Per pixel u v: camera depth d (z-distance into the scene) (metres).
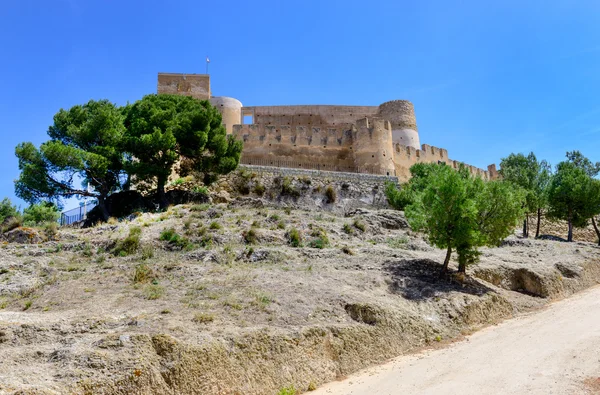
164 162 26.38
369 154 44.69
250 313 10.79
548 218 36.09
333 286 13.58
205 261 15.40
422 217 17.56
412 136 58.59
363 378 9.93
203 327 9.55
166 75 54.16
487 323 14.69
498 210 17.62
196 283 12.91
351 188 35.19
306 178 34.06
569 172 35.84
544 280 18.70
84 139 27.73
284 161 43.97
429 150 52.19
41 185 25.67
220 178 31.98
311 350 9.95
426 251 20.75
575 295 19.17
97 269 14.74
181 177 30.64
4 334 8.76
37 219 36.31
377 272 15.82
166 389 7.64
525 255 22.95
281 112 60.84
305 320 10.95
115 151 26.89
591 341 11.30
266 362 9.10
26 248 17.12
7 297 12.88
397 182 37.19
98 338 8.55
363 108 62.09
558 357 10.26
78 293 12.24
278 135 44.59
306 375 9.51
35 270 14.82
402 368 10.43
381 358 11.12
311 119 61.00
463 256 16.83
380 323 11.86
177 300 11.40
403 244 21.67
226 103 55.66
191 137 27.84
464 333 13.50
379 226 24.53
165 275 13.78
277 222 21.11
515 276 18.91
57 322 9.45
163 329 9.01
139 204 26.50
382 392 8.95
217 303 11.20
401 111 59.47
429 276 16.50
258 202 26.25
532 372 9.41
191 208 22.97
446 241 16.73
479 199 17.41
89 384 6.97
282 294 12.29
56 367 7.40
